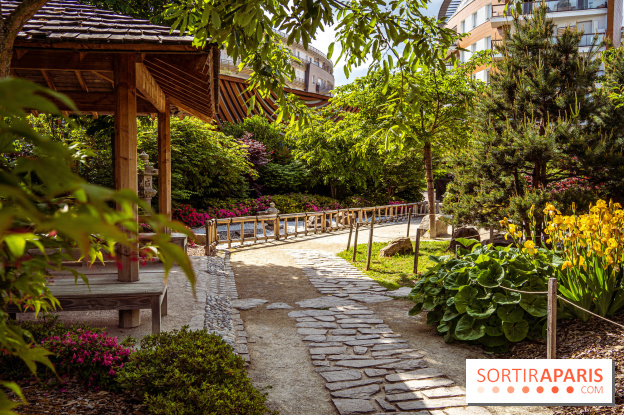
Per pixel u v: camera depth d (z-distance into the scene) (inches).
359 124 553.3
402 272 393.4
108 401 132.9
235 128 936.3
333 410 152.6
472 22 1406.3
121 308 187.8
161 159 321.7
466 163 402.3
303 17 138.3
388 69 167.0
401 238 478.9
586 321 205.9
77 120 336.5
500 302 207.9
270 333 236.4
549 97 363.9
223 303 286.5
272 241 580.4
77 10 217.0
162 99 305.4
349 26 165.5
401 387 168.7
